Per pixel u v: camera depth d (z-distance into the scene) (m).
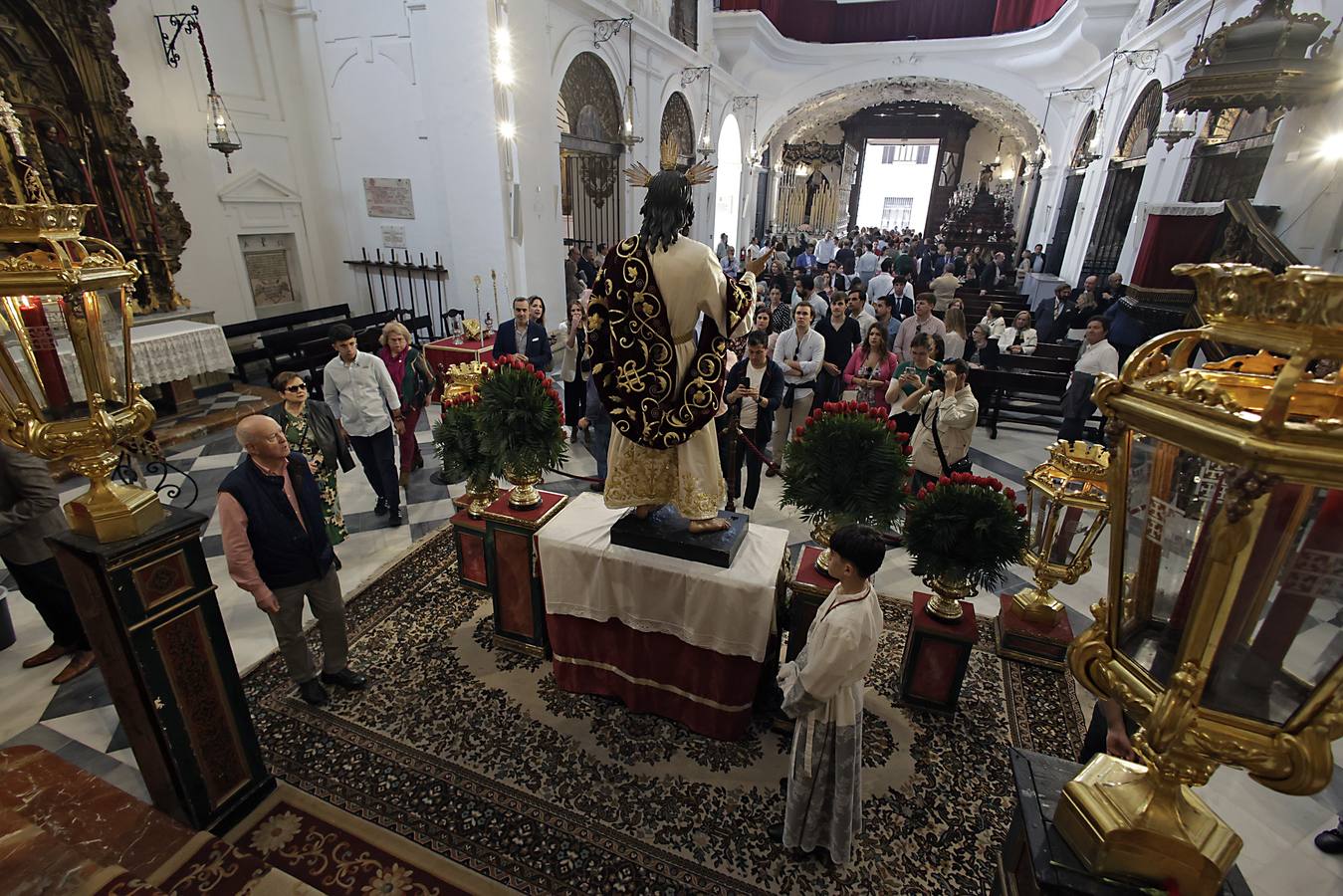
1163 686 0.93
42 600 3.17
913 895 2.37
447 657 3.53
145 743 2.37
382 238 9.73
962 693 3.34
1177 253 6.69
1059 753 2.98
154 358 6.36
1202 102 6.08
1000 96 17.23
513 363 3.37
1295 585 0.79
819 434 2.96
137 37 7.38
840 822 2.27
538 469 3.38
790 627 2.94
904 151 29.86
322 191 9.82
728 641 2.78
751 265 2.42
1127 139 11.47
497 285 9.05
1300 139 5.82
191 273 8.30
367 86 9.01
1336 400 0.84
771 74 18.94
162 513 2.25
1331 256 5.35
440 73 8.39
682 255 2.30
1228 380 0.92
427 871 2.40
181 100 7.91
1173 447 0.88
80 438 1.95
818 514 3.04
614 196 11.93
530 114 8.76
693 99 14.84
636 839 2.54
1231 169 7.23
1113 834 0.98
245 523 2.71
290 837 2.52
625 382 2.49
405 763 2.87
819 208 26.58
